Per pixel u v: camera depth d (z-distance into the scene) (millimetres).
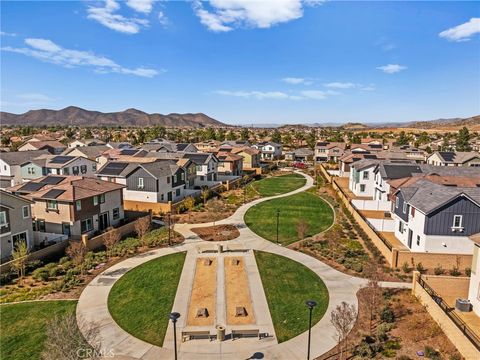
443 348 16266
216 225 37406
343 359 15719
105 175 45594
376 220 36125
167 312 19906
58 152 86500
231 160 69688
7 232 26969
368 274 22359
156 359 15805
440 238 26875
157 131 156875
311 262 27297
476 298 19641
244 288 22859
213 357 15938
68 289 22547
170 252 29359
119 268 26000
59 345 13320
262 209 44719
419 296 20938
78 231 32219
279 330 18109
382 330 17469
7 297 21406
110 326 18438
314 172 78625
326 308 20297
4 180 51156
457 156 69312
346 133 180250
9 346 16656
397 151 78375
